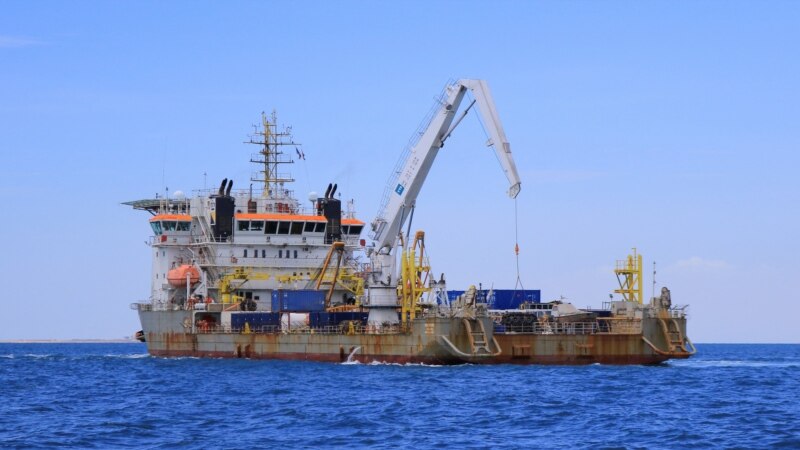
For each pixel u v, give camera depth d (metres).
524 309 133.25
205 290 145.38
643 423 76.75
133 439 70.62
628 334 120.25
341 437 70.81
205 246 147.38
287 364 128.25
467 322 115.00
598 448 66.19
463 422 77.31
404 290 120.50
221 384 108.69
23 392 106.19
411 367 117.44
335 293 145.12
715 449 65.88
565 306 129.75
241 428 75.44
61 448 66.75
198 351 144.50
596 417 79.69
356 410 84.00
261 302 145.00
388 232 134.25
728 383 107.88
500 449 65.81
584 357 119.06
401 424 76.38
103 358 180.75
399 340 119.19
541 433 72.31
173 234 151.00
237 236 144.75
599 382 104.06
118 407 89.69
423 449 66.00
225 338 140.25
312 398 93.00
